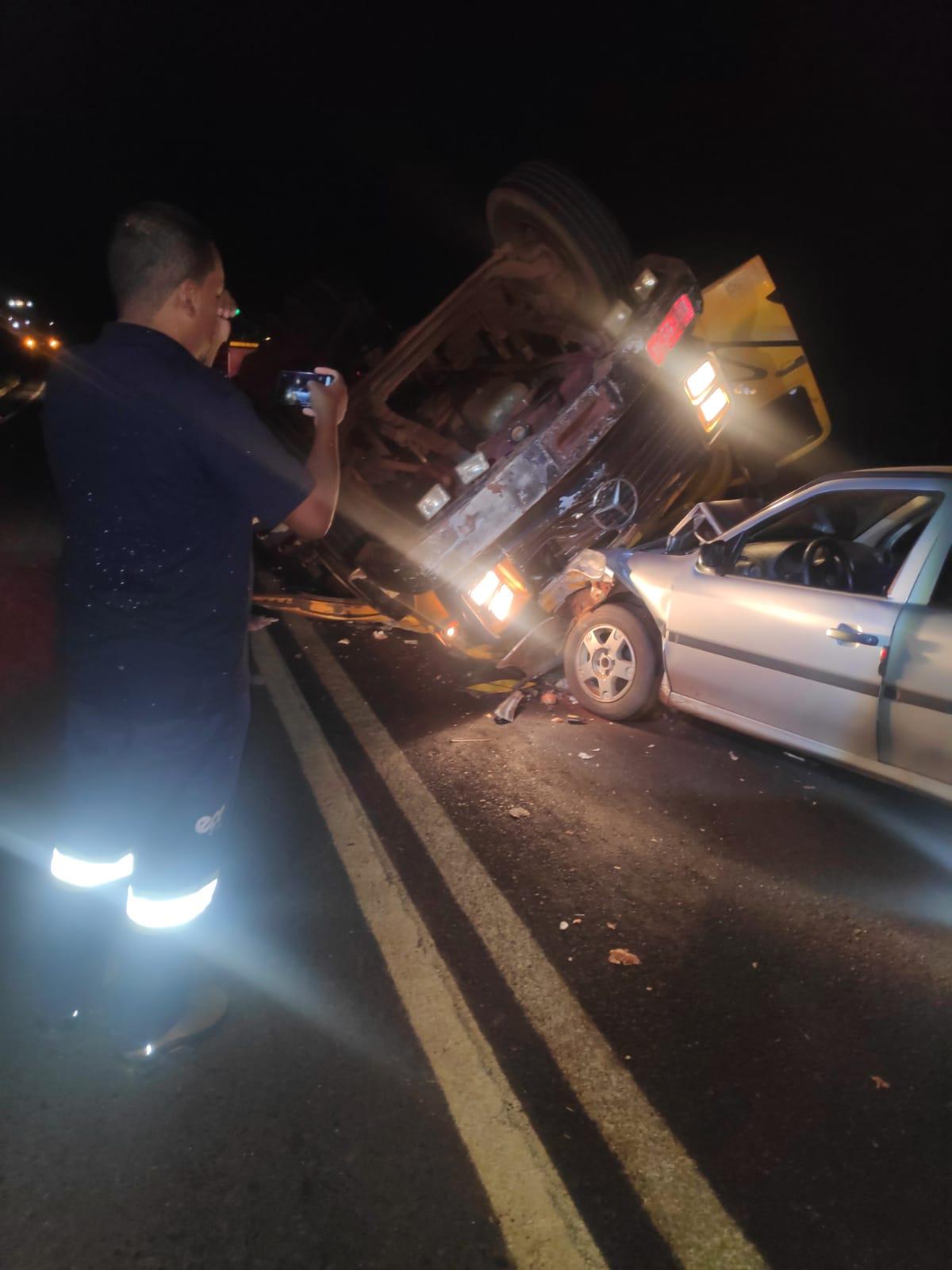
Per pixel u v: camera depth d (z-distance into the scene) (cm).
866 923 355
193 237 233
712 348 714
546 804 453
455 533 582
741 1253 222
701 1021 302
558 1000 311
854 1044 292
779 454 816
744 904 369
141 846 257
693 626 495
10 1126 253
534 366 709
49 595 795
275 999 308
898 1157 249
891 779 411
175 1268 215
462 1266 218
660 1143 254
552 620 607
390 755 512
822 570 456
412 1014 303
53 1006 279
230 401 228
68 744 254
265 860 399
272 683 643
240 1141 250
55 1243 220
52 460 238
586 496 620
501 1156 248
